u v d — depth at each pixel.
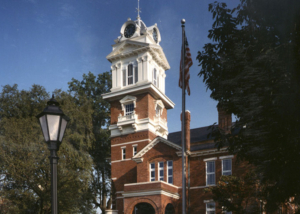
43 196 41.50
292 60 16.67
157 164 45.16
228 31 20.44
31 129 43.56
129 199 42.06
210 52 20.89
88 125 50.12
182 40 25.41
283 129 16.67
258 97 17.20
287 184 16.72
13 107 46.47
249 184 29.64
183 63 24.88
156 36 57.09
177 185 43.12
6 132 42.31
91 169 47.59
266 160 17.25
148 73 52.66
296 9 16.73
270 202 18.09
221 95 19.89
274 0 17.28
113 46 56.34
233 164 40.72
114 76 54.81
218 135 21.20
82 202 47.94
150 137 50.66
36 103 47.25
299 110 16.03
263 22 18.36
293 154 16.38
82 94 59.38
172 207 43.25
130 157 50.47
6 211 39.41
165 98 54.59
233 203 30.50
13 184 41.97
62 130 12.36
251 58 18.97
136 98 52.47
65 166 43.69
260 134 17.03
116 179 50.41
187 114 44.69
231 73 19.81
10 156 41.44
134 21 56.31
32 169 41.31
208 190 33.62
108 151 58.66
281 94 16.25
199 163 42.94
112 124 53.34
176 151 44.19
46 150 41.78
